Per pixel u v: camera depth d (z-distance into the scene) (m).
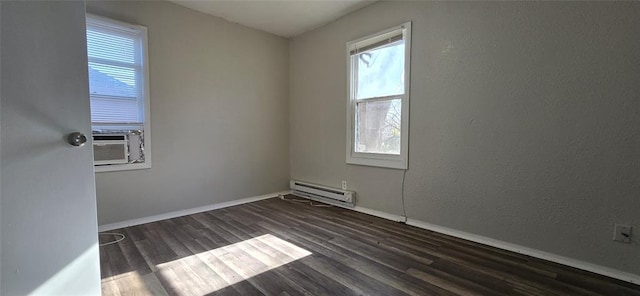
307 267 2.00
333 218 3.17
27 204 0.98
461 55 2.49
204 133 3.45
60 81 1.02
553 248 2.08
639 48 1.71
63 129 1.03
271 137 4.18
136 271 1.93
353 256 2.18
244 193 3.88
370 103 3.29
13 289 0.97
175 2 3.12
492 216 2.38
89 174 1.10
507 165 2.27
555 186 2.05
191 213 3.36
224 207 3.65
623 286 1.74
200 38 3.36
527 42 2.12
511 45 2.20
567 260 2.02
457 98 2.54
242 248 2.33
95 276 1.12
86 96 1.08
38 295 1.01
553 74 2.02
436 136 2.70
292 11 3.35
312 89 4.00
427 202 2.80
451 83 2.56
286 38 4.29
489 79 2.33
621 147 1.79
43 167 1.00
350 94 3.46
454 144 2.58
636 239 1.77
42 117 0.99
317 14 3.44
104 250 2.28
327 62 3.75
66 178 1.05
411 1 2.81
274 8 3.27
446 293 1.67
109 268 1.97
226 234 2.66
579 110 1.93
